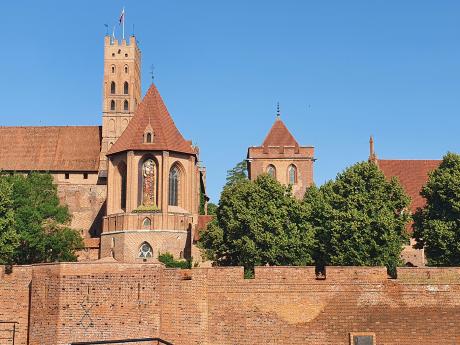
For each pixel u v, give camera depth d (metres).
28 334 55.09
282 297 52.53
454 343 51.28
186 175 100.50
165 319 53.31
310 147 111.81
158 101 103.31
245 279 52.91
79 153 124.44
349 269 52.50
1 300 55.78
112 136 125.38
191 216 98.81
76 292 53.72
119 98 127.06
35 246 84.81
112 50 128.88
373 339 51.53
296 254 72.50
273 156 111.50
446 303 51.72
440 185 69.38
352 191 73.31
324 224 73.06
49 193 94.88
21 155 123.56
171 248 95.50
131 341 50.41
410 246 86.69
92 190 121.75
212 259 78.88
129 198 97.19
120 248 96.19
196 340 52.34
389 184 73.50
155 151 98.25
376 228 69.00
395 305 51.94
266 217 74.31
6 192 75.69
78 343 48.94
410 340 51.53
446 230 67.25
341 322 51.97
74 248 92.69
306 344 51.91
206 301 52.88
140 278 53.84
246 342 52.25
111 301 53.62
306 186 110.62
